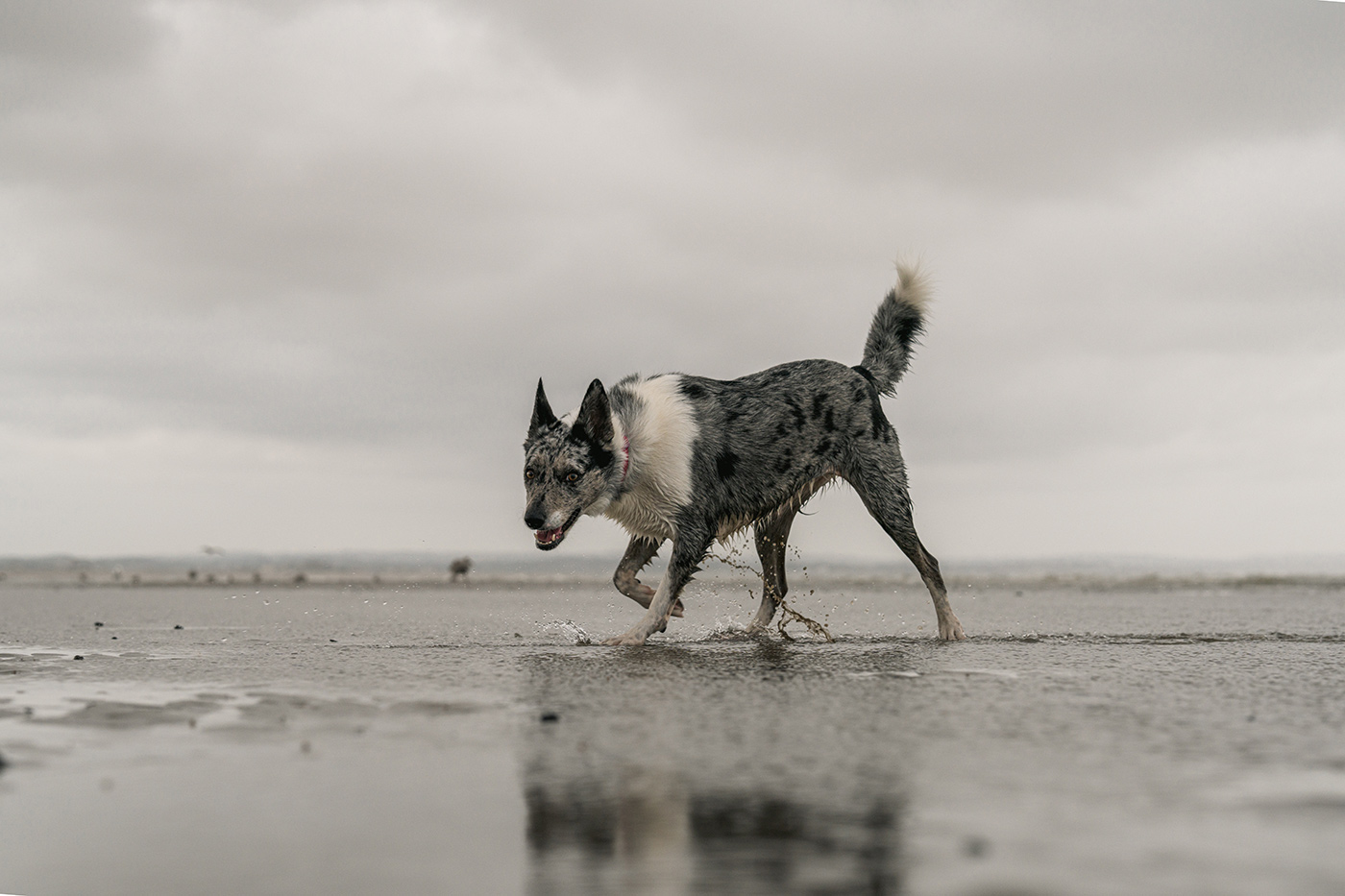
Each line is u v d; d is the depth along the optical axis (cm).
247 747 381
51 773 343
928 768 345
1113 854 257
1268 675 571
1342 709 459
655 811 298
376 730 412
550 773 341
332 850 266
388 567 3247
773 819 289
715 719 433
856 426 848
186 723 426
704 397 830
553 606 1353
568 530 791
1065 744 382
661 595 810
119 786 327
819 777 334
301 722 429
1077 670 594
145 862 257
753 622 891
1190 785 323
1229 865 249
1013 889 234
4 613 1198
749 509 836
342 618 1102
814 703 474
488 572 3088
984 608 1308
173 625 994
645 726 419
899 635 882
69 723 424
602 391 786
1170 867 248
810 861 254
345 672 588
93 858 261
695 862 254
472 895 235
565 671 591
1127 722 425
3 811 301
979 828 279
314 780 334
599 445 788
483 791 319
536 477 785
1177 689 520
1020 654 687
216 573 2761
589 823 287
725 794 314
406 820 291
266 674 580
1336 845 265
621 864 254
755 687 527
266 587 2067
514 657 671
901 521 848
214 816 295
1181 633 880
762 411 830
